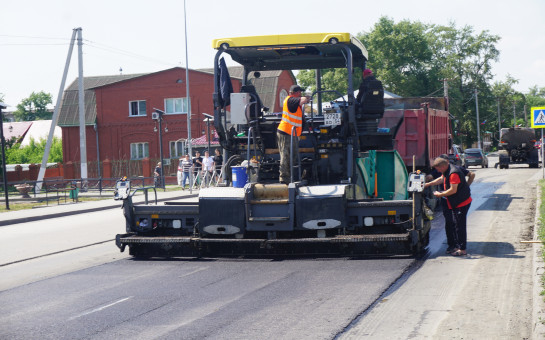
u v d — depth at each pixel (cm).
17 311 751
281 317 673
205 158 3150
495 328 611
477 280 826
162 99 5034
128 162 4522
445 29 9250
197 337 610
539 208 1547
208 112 4950
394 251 1031
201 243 1048
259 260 1041
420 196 1003
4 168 2450
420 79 7956
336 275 888
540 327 574
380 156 1269
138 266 1033
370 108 1086
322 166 1087
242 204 1024
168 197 2809
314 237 1060
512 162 4381
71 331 649
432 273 883
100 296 814
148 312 718
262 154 1113
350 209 1018
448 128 2211
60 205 2603
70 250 1281
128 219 1112
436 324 629
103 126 5134
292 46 1095
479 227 1348
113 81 5456
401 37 7612
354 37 1105
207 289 830
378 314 675
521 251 1030
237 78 3744
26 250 1305
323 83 1293
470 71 9206
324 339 589
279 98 1310
